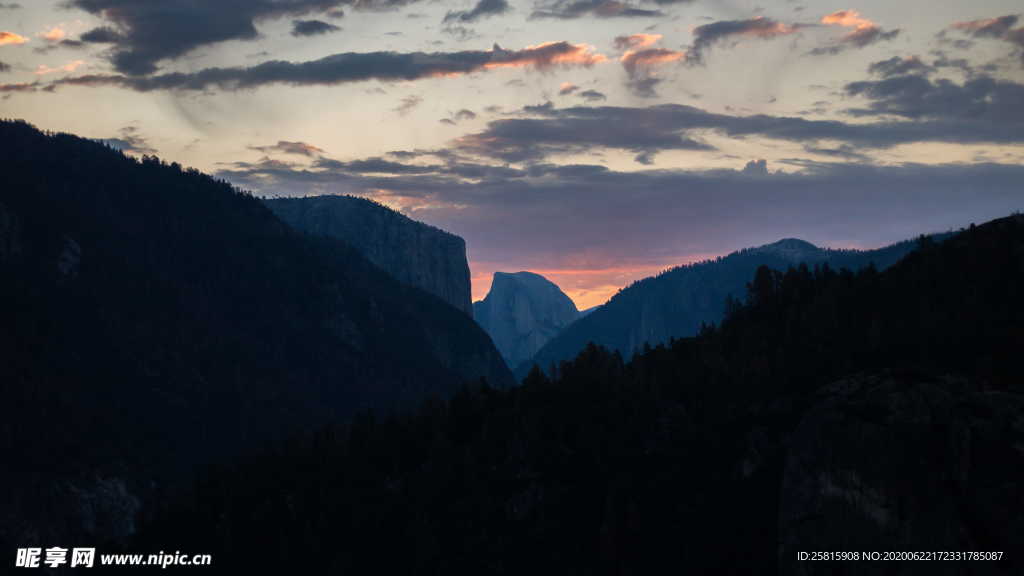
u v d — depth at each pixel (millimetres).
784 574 109312
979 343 123750
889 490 102438
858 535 103500
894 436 104500
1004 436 98750
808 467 110438
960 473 98875
